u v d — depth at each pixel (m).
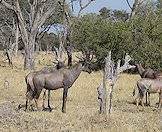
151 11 49.56
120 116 17.17
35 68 44.62
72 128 14.07
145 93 21.66
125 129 13.80
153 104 22.84
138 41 45.25
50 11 44.28
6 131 13.30
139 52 44.50
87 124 14.80
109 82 17.12
